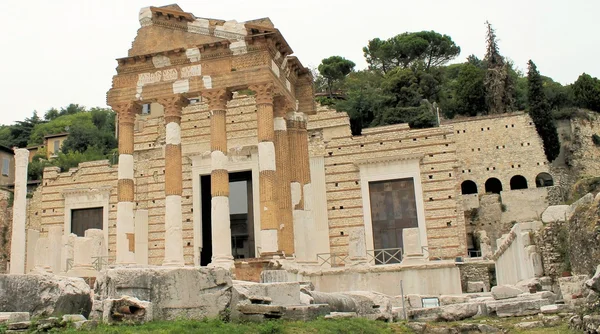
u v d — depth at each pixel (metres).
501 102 89.12
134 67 41.66
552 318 21.66
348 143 54.03
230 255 37.28
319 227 52.84
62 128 128.00
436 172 51.75
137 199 57.97
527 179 73.44
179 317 18.98
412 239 39.56
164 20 41.75
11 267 45.72
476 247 67.44
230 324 18.39
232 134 55.94
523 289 28.66
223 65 39.62
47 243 40.53
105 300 18.72
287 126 44.34
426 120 81.19
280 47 41.56
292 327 18.91
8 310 19.70
